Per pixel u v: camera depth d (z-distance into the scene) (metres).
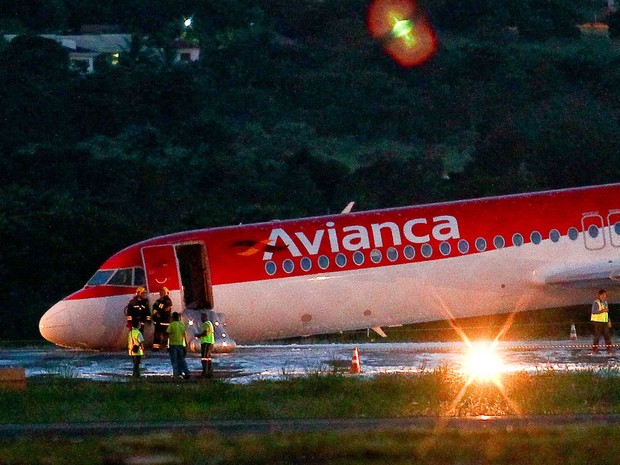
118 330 177.38
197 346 172.00
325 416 117.06
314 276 179.38
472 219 186.25
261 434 104.94
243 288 177.12
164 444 99.81
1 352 188.38
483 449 96.94
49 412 121.31
